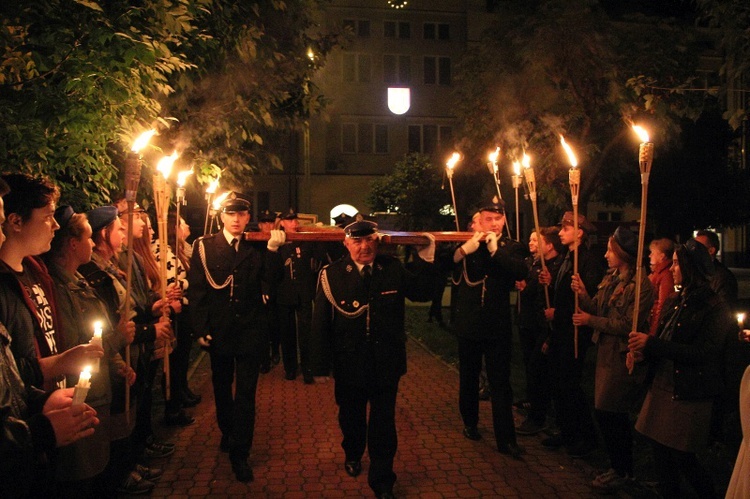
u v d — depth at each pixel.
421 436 6.58
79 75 5.16
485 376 8.28
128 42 5.27
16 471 2.22
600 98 16.58
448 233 5.83
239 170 10.85
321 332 5.22
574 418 5.83
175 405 7.00
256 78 10.66
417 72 36.25
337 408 7.75
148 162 7.47
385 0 35.78
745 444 2.46
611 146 17.33
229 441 5.61
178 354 6.96
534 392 6.64
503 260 5.75
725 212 24.98
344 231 5.36
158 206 4.77
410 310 17.33
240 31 9.06
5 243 2.88
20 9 4.85
